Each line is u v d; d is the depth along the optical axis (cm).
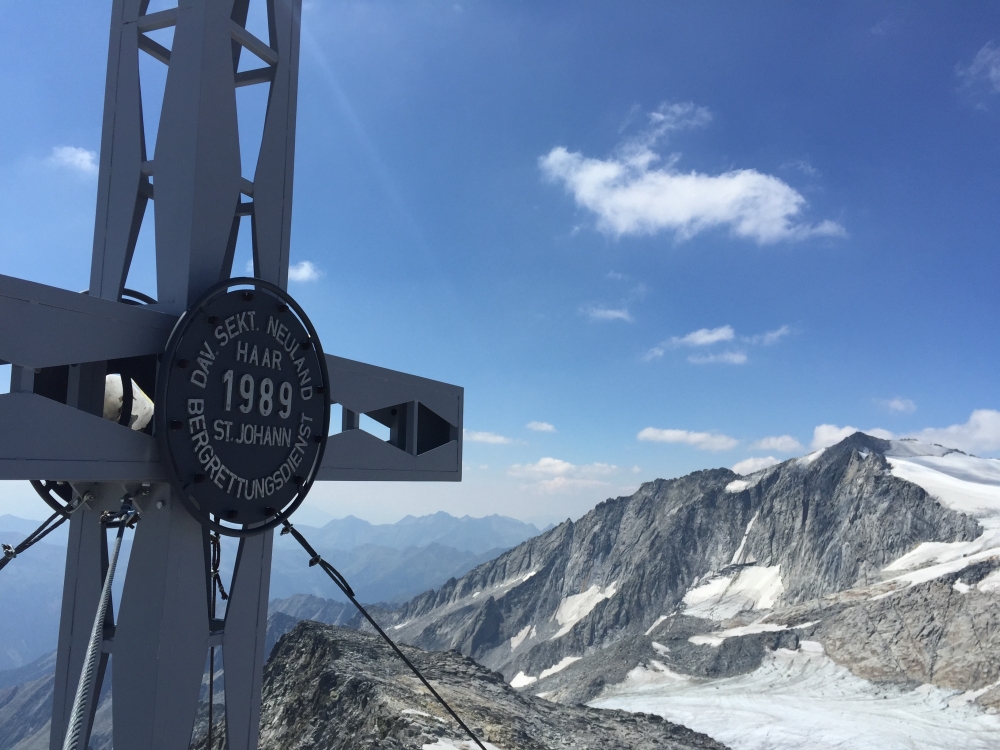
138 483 1250
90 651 1079
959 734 11612
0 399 947
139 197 1430
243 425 1274
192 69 1293
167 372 1137
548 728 4472
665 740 5209
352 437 1683
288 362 1377
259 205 1490
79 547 1398
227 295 1258
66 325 1042
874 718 12581
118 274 1388
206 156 1291
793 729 12125
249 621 1465
